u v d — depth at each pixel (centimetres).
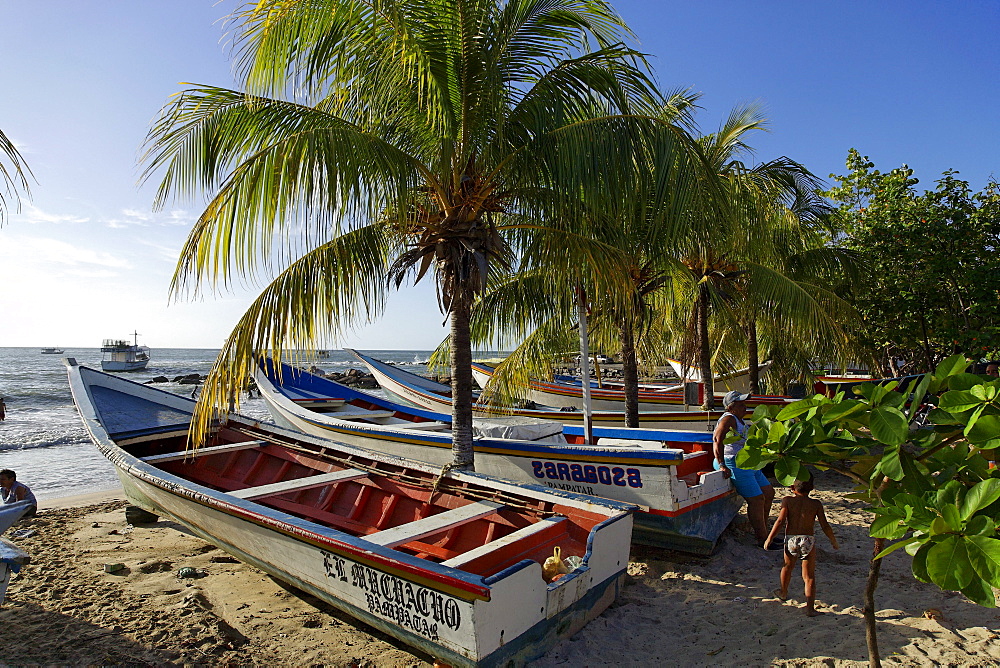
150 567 630
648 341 1097
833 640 426
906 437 232
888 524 231
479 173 662
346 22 593
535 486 566
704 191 635
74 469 1367
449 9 596
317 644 463
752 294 1021
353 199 545
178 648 452
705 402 1085
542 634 412
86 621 498
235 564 645
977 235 1189
